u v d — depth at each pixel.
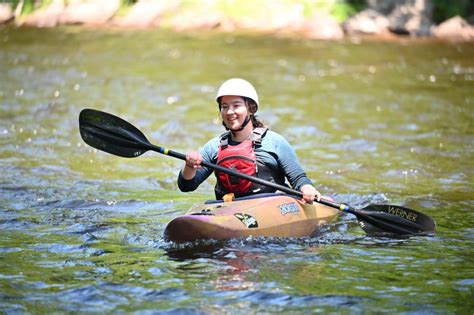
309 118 30.58
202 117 30.83
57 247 15.45
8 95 34.41
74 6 58.16
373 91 36.00
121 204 19.16
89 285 13.13
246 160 16.22
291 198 16.69
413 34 53.91
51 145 26.00
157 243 15.62
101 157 24.69
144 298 12.52
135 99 34.16
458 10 55.91
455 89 36.28
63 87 36.47
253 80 38.84
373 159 24.31
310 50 48.00
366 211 16.44
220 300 12.40
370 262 14.39
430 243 15.77
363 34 54.09
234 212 15.62
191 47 48.75
